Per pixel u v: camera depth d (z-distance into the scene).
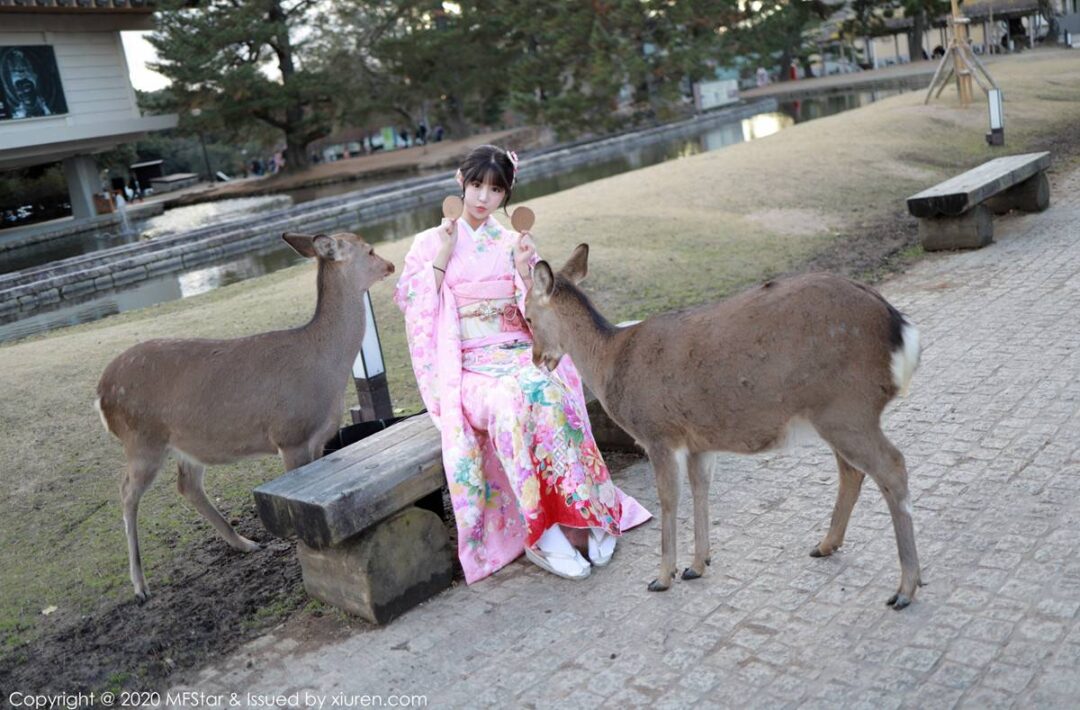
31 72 25.47
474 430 4.03
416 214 21.25
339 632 3.73
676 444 3.50
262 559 4.44
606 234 10.02
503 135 36.38
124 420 4.05
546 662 3.30
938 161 13.20
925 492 4.07
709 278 8.40
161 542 4.65
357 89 37.44
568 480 3.88
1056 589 3.19
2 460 5.51
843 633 3.17
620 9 28.88
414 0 35.59
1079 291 6.55
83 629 3.98
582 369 3.75
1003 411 4.77
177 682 3.55
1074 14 39.06
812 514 4.09
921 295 7.19
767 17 34.38
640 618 3.48
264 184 37.12
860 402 3.03
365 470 3.76
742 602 3.48
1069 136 14.30
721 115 33.62
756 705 2.88
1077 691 2.68
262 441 4.09
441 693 3.21
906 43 49.50
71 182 28.77
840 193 11.54
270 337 4.14
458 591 3.93
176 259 17.97
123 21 28.19
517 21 31.77
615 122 31.89
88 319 13.41
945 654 2.96
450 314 4.14
